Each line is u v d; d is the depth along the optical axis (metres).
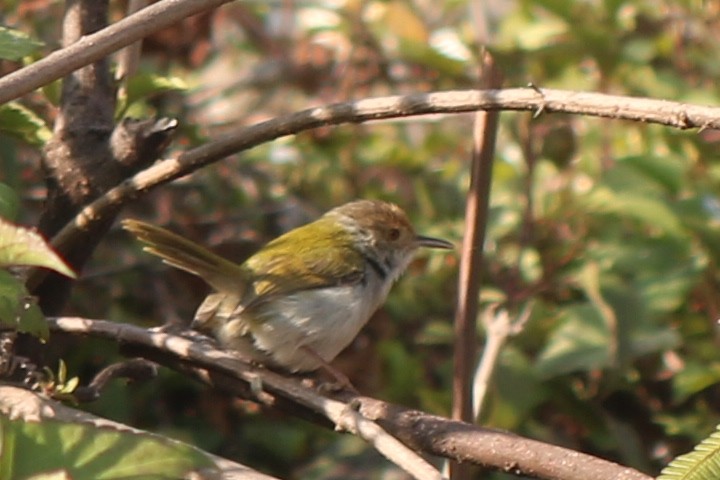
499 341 9.22
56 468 3.93
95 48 4.97
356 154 12.70
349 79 13.05
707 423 10.23
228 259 11.66
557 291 11.13
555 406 10.78
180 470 4.00
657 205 10.23
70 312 10.72
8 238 4.19
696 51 11.93
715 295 10.38
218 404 10.69
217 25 13.58
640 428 10.77
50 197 6.98
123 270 10.84
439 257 11.72
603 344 9.95
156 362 6.80
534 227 10.78
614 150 11.56
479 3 11.71
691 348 10.55
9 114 6.60
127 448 4.00
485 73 8.30
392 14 12.95
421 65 12.93
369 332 11.52
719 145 11.09
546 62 11.16
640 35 11.96
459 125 13.06
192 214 11.62
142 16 5.02
